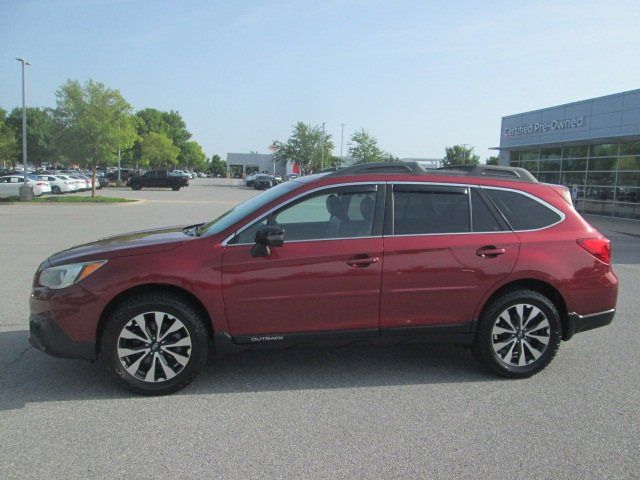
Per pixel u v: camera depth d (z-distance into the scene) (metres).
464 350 5.39
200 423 3.73
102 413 3.88
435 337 4.56
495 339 4.59
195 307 4.29
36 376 4.56
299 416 3.85
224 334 4.27
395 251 4.41
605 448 3.43
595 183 26.75
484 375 4.70
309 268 4.29
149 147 82.69
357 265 4.34
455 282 4.48
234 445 3.42
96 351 4.18
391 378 4.61
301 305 4.31
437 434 3.60
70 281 4.11
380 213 4.52
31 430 3.60
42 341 4.14
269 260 4.25
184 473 3.09
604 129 25.92
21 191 29.70
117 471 3.11
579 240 4.70
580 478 3.10
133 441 3.46
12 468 3.12
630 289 8.48
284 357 5.12
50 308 4.11
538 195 4.80
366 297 4.39
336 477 3.07
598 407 4.05
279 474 3.09
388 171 4.68
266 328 4.31
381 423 3.75
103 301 4.09
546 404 4.10
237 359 5.05
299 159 70.25
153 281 4.12
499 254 4.54
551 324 4.62
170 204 29.39
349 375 4.68
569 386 4.46
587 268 4.68
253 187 56.66
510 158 35.44
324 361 5.02
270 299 4.27
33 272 9.03
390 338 4.50
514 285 4.65
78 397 4.15
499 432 3.63
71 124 31.58
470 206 4.65
